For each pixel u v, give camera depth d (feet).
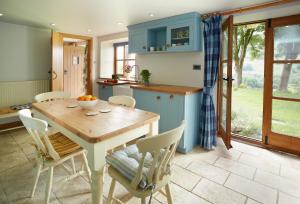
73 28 14.51
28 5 9.54
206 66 10.20
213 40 9.96
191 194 6.55
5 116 11.67
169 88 10.50
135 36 13.05
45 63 15.37
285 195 6.57
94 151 4.43
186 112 9.53
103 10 10.10
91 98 7.13
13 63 13.84
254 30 15.25
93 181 4.62
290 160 9.00
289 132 9.72
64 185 6.92
